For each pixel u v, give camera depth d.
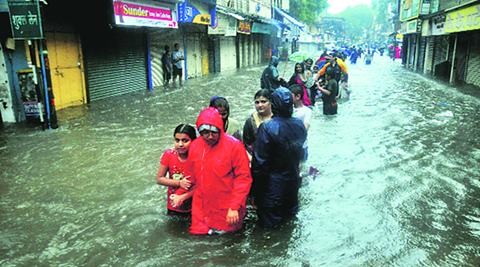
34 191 5.42
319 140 8.07
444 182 5.75
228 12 27.33
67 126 9.33
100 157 6.91
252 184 4.33
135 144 7.74
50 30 11.30
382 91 16.28
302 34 66.19
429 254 3.88
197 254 3.87
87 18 12.91
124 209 4.86
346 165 6.49
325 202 5.06
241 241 4.11
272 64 9.95
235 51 32.47
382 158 6.88
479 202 5.07
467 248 4.00
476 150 7.37
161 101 13.39
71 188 5.52
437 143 7.88
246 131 5.07
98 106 12.34
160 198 5.19
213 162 4.05
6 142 7.87
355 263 3.73
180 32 21.39
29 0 8.12
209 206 4.19
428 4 28.00
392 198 5.19
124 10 13.52
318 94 13.20
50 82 8.84
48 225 4.46
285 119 4.23
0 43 9.28
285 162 4.25
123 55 15.33
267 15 42.91
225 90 16.61
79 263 3.73
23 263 3.72
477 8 15.36
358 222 4.54
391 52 52.91
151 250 3.95
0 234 4.25
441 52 25.67
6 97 9.60
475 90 16.62
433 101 13.45
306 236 4.23
